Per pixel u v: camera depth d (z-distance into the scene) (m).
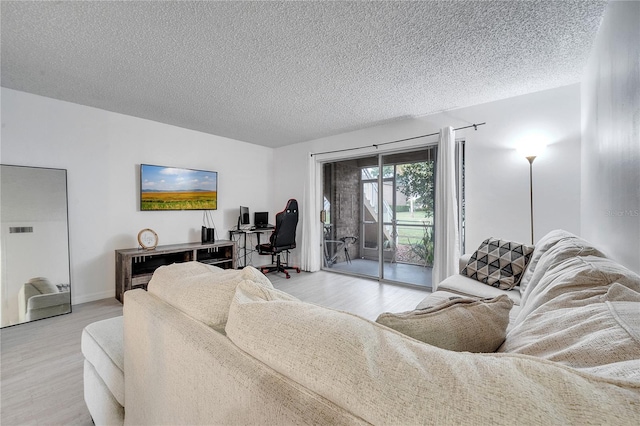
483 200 3.19
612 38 1.51
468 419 0.35
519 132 2.96
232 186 4.73
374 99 3.05
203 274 1.07
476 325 0.76
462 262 2.60
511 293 2.02
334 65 2.32
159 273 1.15
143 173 3.62
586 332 0.62
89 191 3.21
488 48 2.08
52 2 1.58
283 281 4.17
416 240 3.88
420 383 0.41
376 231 4.68
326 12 1.69
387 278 4.14
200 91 2.81
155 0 1.58
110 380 1.22
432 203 3.70
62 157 3.02
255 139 4.78
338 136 4.47
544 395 0.35
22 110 2.78
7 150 2.70
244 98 3.00
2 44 1.99
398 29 1.85
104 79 2.54
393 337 0.54
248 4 1.62
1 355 2.03
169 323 0.83
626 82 1.27
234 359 0.62
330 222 5.02
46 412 1.48
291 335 0.57
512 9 1.67
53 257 2.88
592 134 2.11
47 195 2.88
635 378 0.39
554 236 1.96
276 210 5.36
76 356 2.02
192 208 4.14
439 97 3.00
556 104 2.76
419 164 3.83
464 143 3.33
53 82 2.59
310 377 0.50
